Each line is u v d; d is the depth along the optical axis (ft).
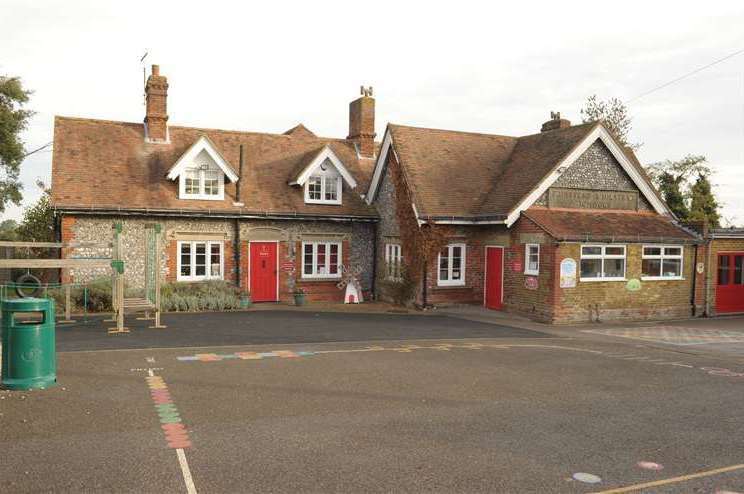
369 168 93.76
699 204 130.62
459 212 73.82
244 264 77.66
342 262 83.82
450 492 19.17
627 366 41.24
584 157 72.69
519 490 19.47
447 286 74.69
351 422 26.25
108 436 23.65
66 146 75.61
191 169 76.18
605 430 26.07
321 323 58.85
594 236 65.41
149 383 31.99
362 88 96.22
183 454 21.89
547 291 65.21
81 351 40.47
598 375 37.86
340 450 22.71
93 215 70.13
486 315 70.08
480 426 26.20
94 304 63.62
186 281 74.23
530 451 23.13
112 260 49.55
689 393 33.53
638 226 71.31
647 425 27.02
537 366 40.14
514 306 70.85
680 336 57.31
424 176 76.33
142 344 43.91
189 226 74.74
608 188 74.13
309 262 82.23
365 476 20.26
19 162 96.99
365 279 85.20
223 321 58.13
